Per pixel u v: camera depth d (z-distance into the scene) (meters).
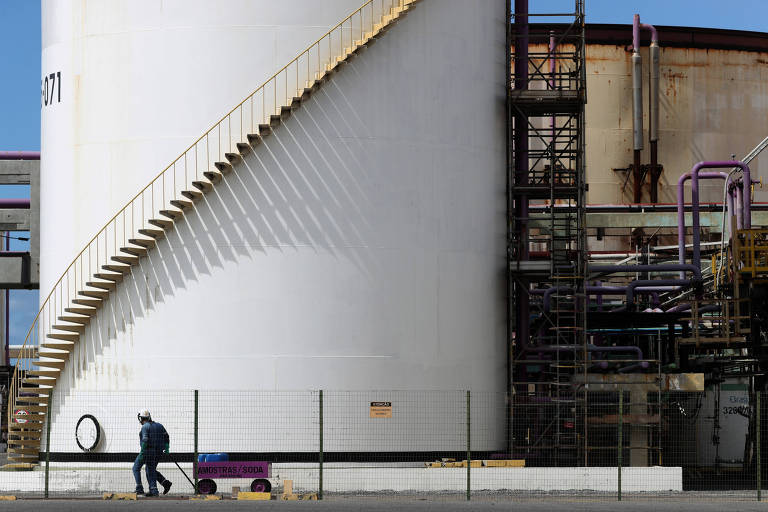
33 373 61.94
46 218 67.06
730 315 70.94
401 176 61.56
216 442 59.50
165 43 61.94
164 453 54.88
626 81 110.12
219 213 60.25
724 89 113.12
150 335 60.69
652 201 109.00
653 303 84.38
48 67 66.94
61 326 61.28
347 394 60.00
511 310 66.25
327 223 60.38
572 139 70.25
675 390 64.06
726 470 70.69
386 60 61.56
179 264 60.53
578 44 70.56
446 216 62.91
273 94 60.91
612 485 57.38
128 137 62.44
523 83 70.06
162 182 61.28
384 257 60.91
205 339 60.03
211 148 60.91
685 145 111.88
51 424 62.22
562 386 67.50
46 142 67.12
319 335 60.00
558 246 86.25
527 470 57.38
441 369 62.09
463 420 62.53
